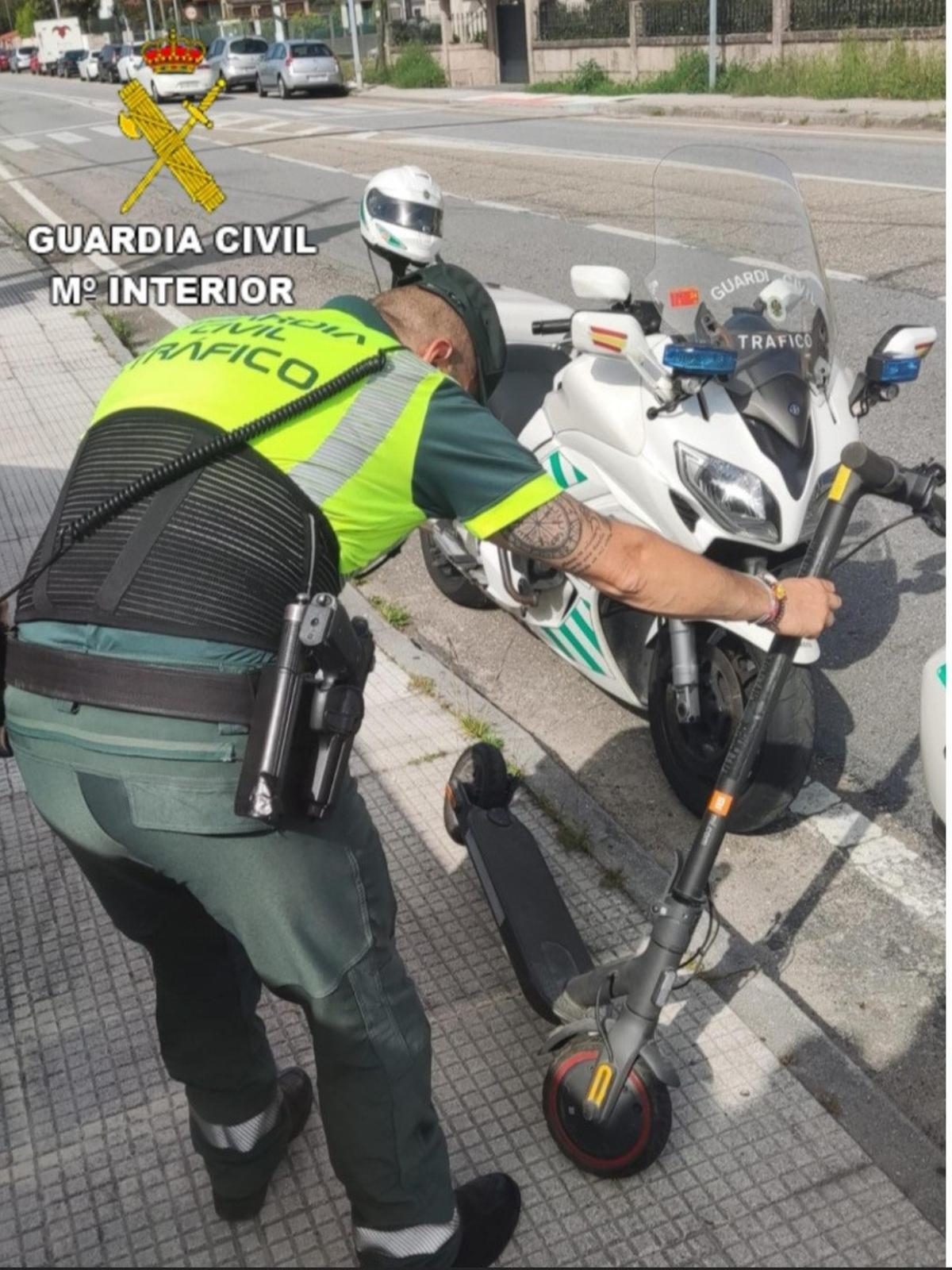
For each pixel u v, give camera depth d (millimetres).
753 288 3182
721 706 3111
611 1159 2271
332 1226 2273
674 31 24844
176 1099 2539
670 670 3178
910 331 2379
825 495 2994
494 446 1819
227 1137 2168
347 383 1813
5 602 1957
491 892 2748
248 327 1952
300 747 1740
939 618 4312
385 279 9883
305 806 1747
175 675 1701
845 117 17125
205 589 1732
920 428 5625
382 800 3400
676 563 1892
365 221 3906
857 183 11500
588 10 27219
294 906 1774
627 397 3104
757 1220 2227
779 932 2984
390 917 1944
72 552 1807
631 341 2910
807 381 3061
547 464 3383
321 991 1808
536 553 1847
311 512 1794
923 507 2230
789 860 3227
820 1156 2336
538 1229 2236
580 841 3188
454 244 10469
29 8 87062
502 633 4500
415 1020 1920
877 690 3951
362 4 39344
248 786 1654
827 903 3070
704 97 21578
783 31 21938
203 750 1707
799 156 13828
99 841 1796
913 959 2887
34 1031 2717
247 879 1756
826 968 2869
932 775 2553
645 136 17562
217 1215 2299
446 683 3959
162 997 2088
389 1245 1957
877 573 4605
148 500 1776
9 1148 2455
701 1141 2377
